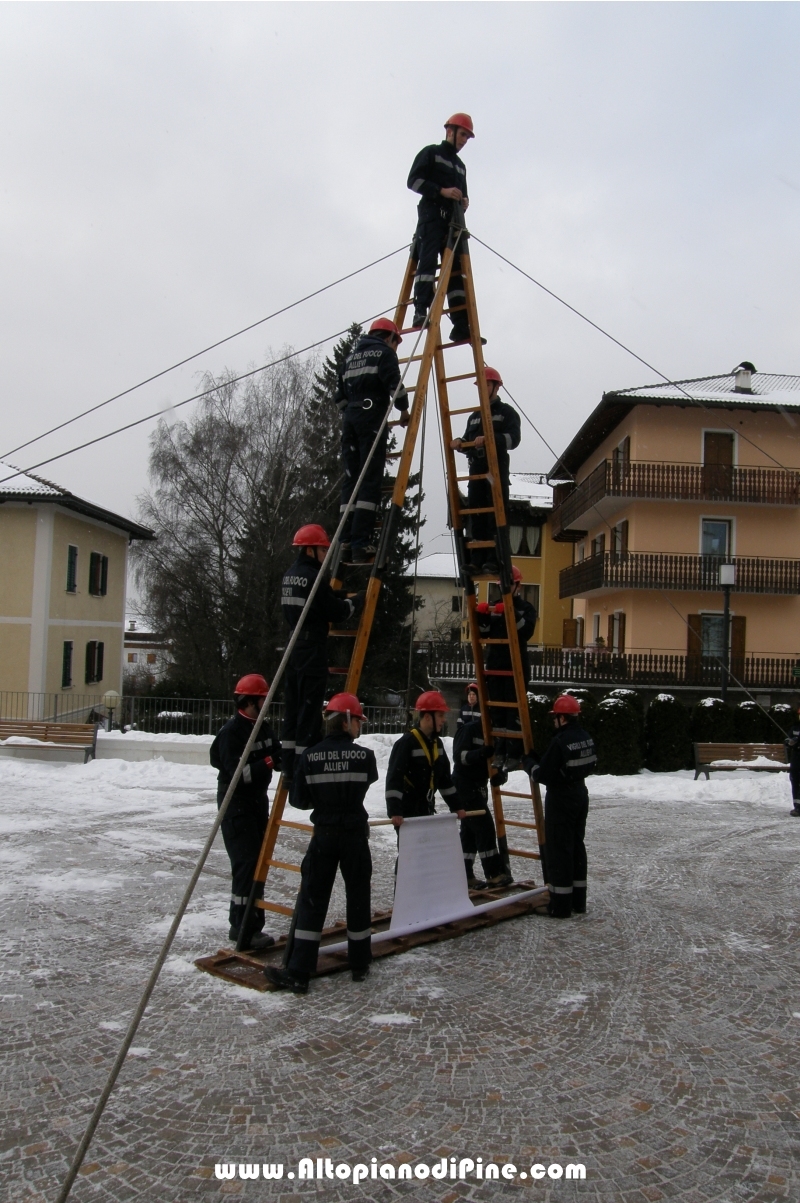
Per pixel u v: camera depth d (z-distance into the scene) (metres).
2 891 8.09
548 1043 5.02
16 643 26.70
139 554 38.47
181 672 37.78
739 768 17.50
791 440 31.02
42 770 16.20
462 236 7.76
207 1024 5.21
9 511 26.89
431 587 57.47
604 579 30.73
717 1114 4.25
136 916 7.41
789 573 30.88
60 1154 3.80
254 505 35.88
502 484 8.20
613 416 32.38
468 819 8.52
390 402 6.35
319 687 6.27
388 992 5.80
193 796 13.89
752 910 8.05
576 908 7.84
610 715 18.84
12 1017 5.26
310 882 5.87
